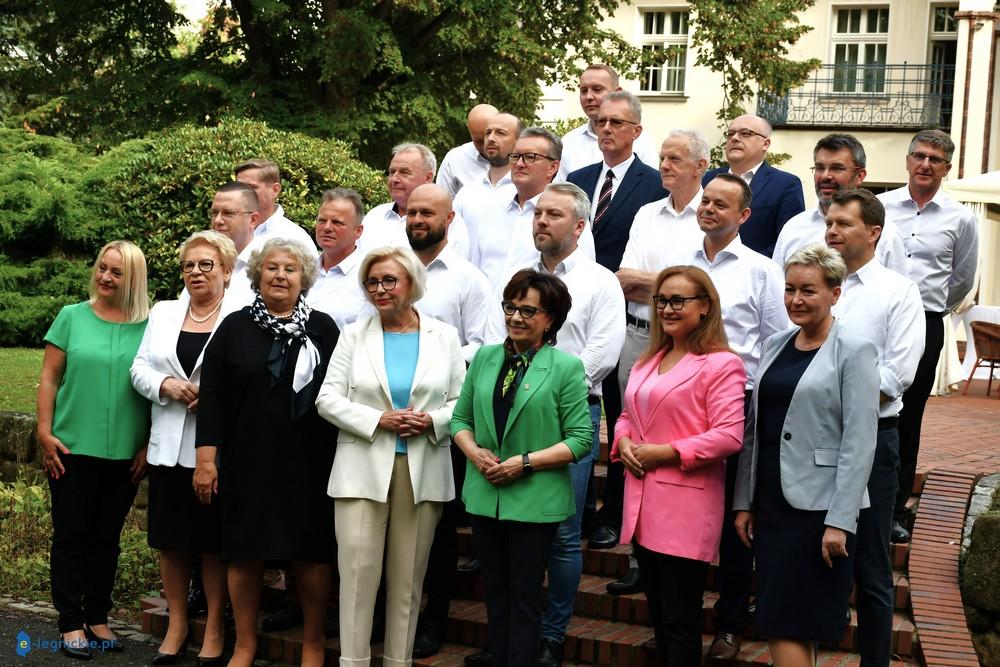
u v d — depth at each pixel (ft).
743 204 17.88
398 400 17.13
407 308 17.53
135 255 19.22
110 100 61.05
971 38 57.52
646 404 16.08
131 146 41.27
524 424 16.05
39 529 24.61
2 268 38.93
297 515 17.24
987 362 44.24
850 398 14.49
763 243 20.66
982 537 18.01
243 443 17.34
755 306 17.85
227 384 17.69
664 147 19.36
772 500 14.97
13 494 25.62
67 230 39.29
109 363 18.86
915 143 20.72
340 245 19.89
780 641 14.84
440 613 18.35
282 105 57.36
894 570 19.10
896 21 69.51
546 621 17.19
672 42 72.84
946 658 16.96
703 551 15.58
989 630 17.79
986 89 57.41
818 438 14.67
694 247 18.99
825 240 17.30
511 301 16.25
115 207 35.91
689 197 19.43
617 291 17.92
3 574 23.04
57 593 18.83
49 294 39.40
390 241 21.30
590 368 17.51
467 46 58.29
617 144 20.85
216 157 34.24
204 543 18.10
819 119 70.08
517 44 56.13
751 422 15.58
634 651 17.47
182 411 18.30
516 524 15.96
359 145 57.57
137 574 22.71
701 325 16.02
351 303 19.72
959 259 20.63
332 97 58.59
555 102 72.54
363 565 16.98
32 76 66.03
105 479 19.20
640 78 59.93
